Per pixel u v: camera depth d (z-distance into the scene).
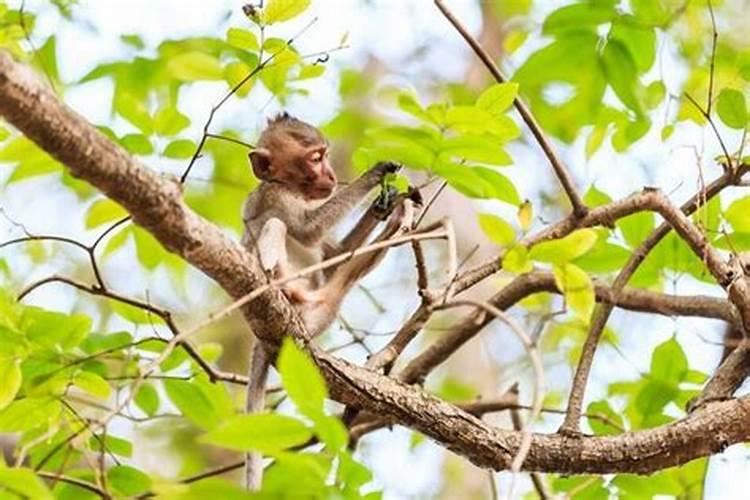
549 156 10.06
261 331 8.49
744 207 10.55
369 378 9.00
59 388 9.67
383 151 10.15
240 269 7.99
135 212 7.43
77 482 8.86
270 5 9.05
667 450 9.34
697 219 10.34
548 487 12.41
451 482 18.66
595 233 9.01
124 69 14.02
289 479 6.41
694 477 11.69
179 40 14.17
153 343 10.75
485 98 9.55
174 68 10.13
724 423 9.46
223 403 10.57
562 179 10.09
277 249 11.23
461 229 18.31
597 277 12.09
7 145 9.58
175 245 7.70
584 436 9.27
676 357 11.53
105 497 7.89
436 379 18.28
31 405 9.60
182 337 7.61
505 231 8.92
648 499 10.79
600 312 10.07
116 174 7.19
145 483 9.75
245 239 12.20
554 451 9.19
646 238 10.61
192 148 11.07
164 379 10.38
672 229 10.45
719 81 12.70
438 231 8.83
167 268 15.59
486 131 9.53
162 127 11.09
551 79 12.47
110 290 10.11
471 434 9.08
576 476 10.56
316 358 8.73
